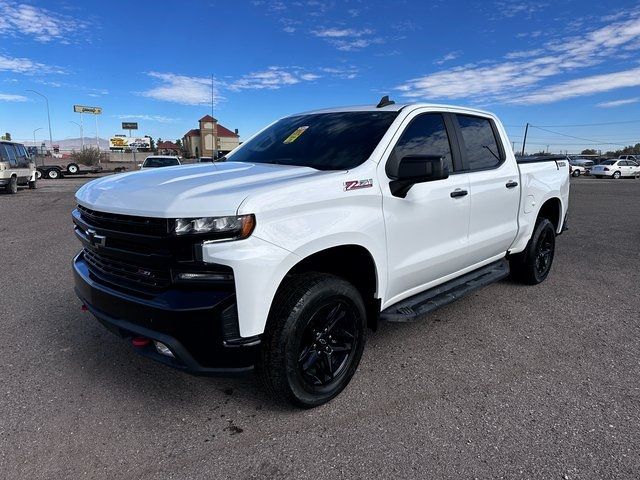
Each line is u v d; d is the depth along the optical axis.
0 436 2.68
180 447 2.62
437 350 3.86
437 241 3.73
